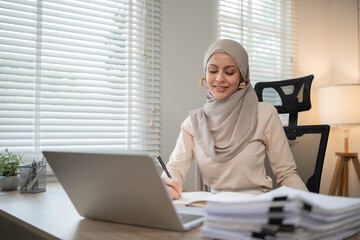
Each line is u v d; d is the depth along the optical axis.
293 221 0.59
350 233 0.74
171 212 0.75
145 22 2.33
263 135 1.57
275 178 1.79
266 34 3.10
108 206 0.85
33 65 1.93
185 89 2.48
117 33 2.27
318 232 0.64
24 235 1.54
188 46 2.51
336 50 3.62
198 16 2.57
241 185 1.51
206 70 1.63
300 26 3.38
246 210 0.65
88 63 2.13
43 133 1.97
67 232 0.79
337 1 3.62
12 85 1.87
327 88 3.13
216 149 1.58
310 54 3.45
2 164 1.50
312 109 3.43
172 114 2.42
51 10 2.03
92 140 2.14
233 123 1.59
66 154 0.81
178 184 1.19
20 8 1.89
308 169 1.73
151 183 0.73
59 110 2.00
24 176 1.42
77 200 0.90
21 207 1.11
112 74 2.20
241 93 1.62
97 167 0.79
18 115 1.88
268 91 2.66
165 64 2.40
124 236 0.75
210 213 0.70
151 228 0.81
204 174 1.61
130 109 2.26
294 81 2.10
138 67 2.31
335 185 3.12
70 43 2.05
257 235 0.62
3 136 1.84
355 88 3.01
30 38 1.92
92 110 2.12
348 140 3.46
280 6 3.23
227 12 2.80
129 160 0.72
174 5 2.45
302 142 1.80
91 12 2.15
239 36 2.92
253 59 3.02
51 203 1.18
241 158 1.50
